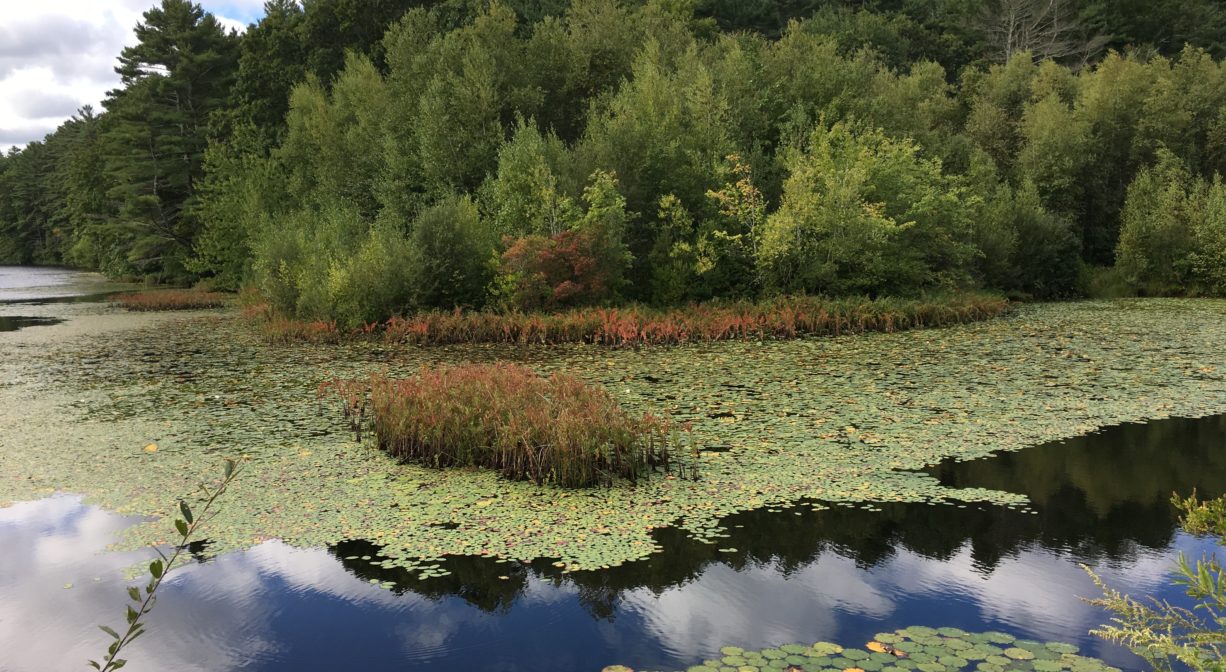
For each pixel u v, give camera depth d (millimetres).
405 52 41375
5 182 113125
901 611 6598
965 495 9422
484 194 31844
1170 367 17719
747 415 13438
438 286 28016
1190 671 5426
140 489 10094
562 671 5758
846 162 31047
